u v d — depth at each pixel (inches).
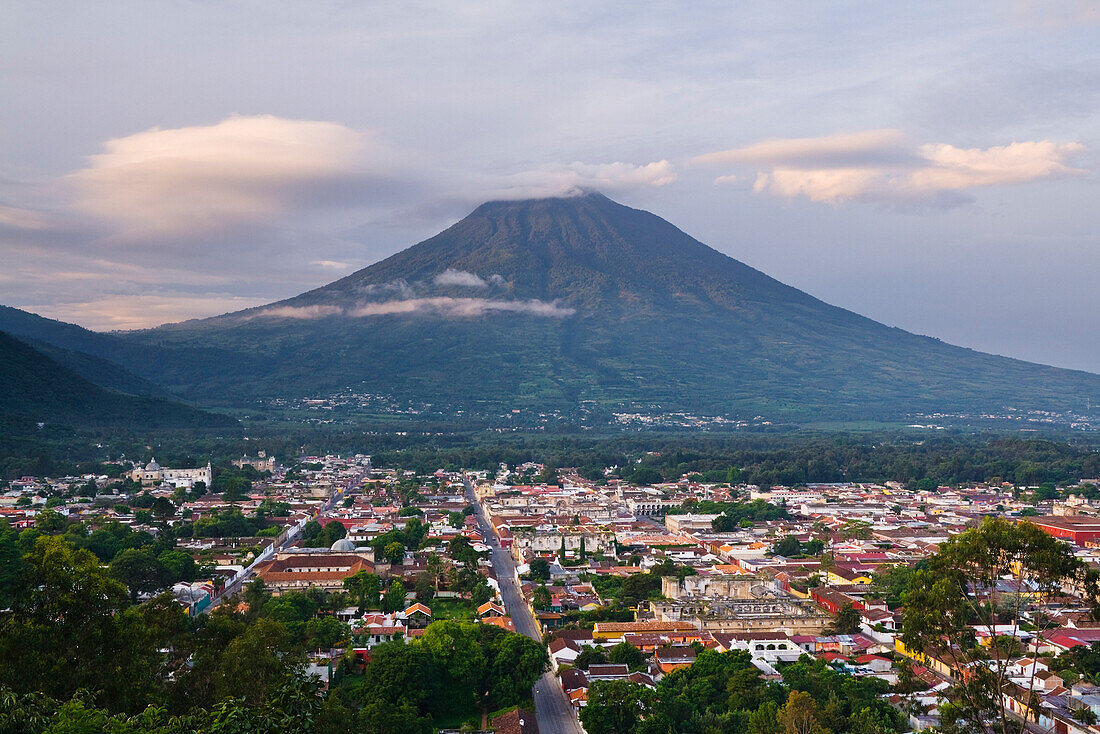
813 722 7691.9
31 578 5413.4
